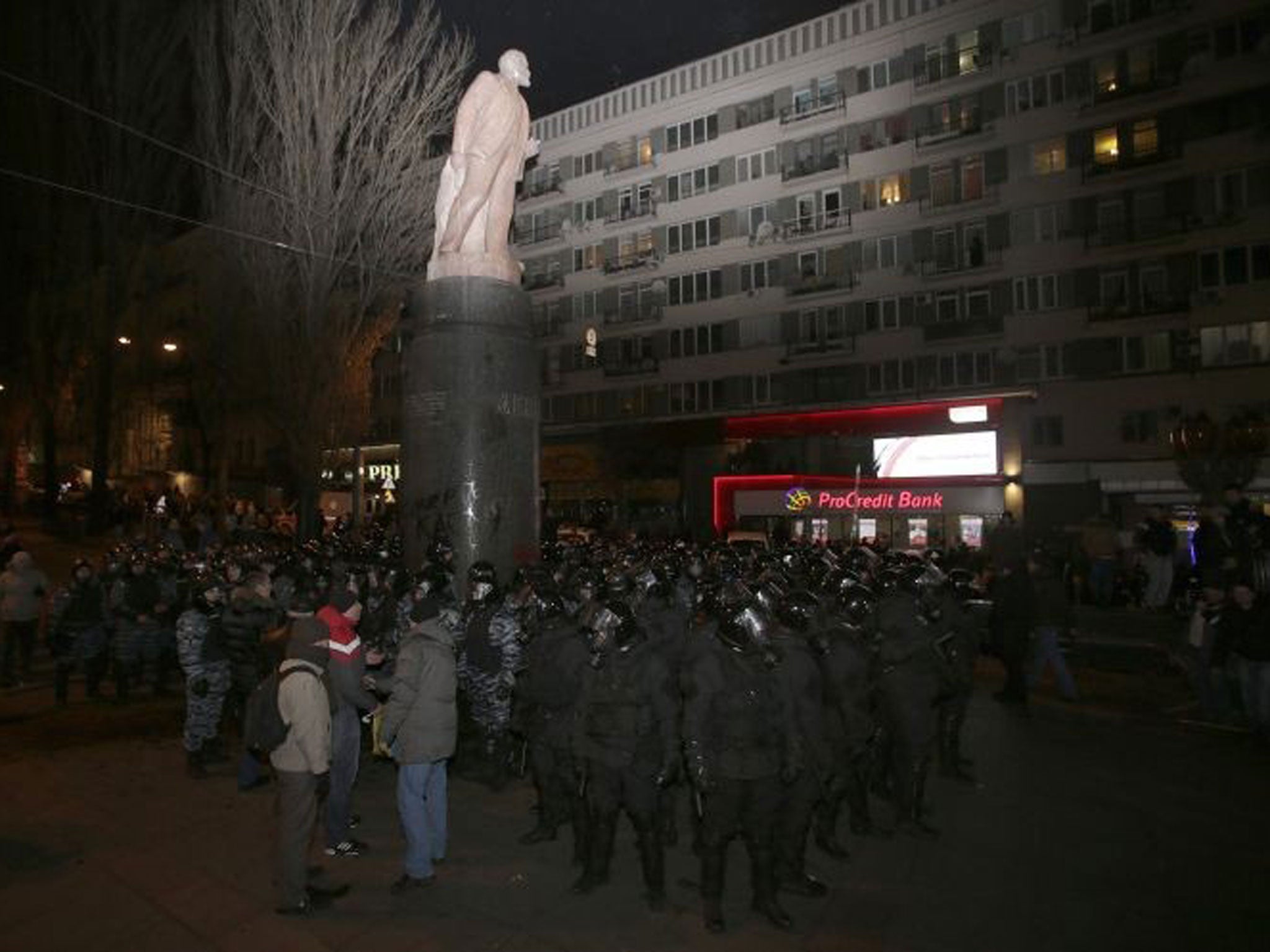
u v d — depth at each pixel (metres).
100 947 5.03
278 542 21.70
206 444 41.09
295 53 22.84
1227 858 6.50
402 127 24.05
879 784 8.13
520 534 11.75
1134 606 21.22
